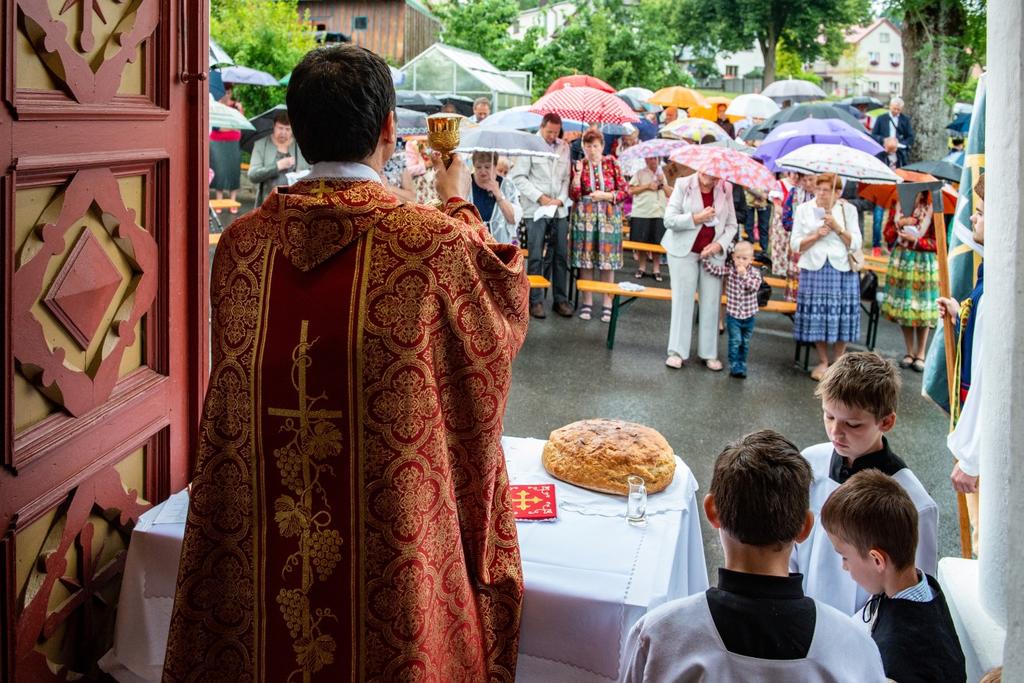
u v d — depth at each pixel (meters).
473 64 17.27
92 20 2.29
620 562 2.29
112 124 2.39
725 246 6.98
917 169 7.15
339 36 22.06
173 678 2.01
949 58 20.02
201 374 2.92
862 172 6.83
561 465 2.74
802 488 1.75
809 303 6.96
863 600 2.71
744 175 6.59
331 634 1.92
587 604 2.13
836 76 62.62
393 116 1.99
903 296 7.29
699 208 6.98
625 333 8.27
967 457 2.87
